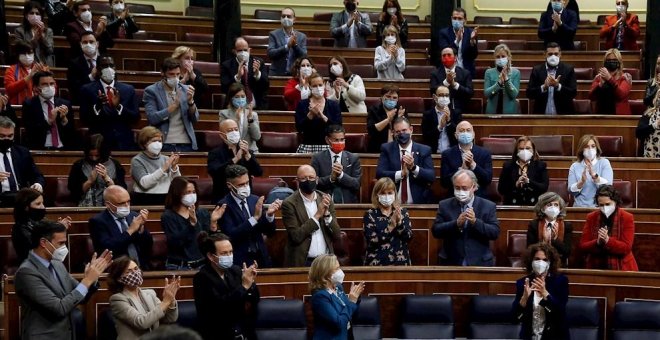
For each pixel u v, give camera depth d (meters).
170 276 8.11
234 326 7.38
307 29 15.73
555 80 12.14
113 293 7.22
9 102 11.16
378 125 11.01
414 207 9.62
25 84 11.23
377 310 8.33
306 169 8.87
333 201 9.66
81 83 11.44
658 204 10.89
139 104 11.90
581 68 14.02
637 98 13.26
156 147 9.49
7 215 8.93
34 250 7.08
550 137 11.57
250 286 7.41
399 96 12.88
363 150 11.35
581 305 8.48
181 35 15.37
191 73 11.51
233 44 13.54
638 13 17.48
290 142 11.30
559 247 8.79
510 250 9.53
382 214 8.98
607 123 11.88
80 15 12.78
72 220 9.04
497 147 11.27
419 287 8.74
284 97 12.02
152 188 9.39
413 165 9.90
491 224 9.08
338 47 14.10
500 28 15.99
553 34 14.37
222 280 7.39
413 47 15.15
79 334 7.65
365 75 13.40
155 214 9.08
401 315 8.62
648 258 9.65
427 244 9.66
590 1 17.69
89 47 11.41
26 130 10.59
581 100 12.73
